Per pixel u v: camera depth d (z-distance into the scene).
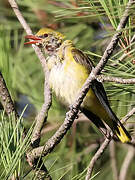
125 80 6.13
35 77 9.77
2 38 8.84
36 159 6.80
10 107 6.86
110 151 10.45
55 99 9.24
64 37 9.65
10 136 6.00
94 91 8.28
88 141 9.95
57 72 9.04
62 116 9.07
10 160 5.50
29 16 9.47
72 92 9.04
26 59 10.09
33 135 7.18
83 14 8.13
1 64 8.45
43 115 7.22
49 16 9.47
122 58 6.81
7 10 10.02
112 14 6.34
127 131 8.20
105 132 8.59
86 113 9.06
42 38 9.56
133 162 11.61
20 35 10.49
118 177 10.24
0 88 6.84
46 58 9.48
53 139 6.76
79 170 8.95
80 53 9.07
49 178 6.63
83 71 8.95
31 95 9.26
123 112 8.44
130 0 5.48
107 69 6.70
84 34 10.14
